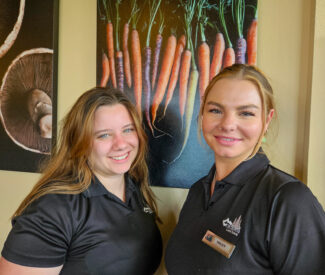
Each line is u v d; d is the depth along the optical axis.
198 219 0.74
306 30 0.92
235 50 0.96
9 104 1.28
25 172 1.32
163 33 1.04
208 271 0.65
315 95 0.88
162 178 1.10
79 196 0.80
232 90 0.66
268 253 0.59
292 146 0.96
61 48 1.21
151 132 1.09
